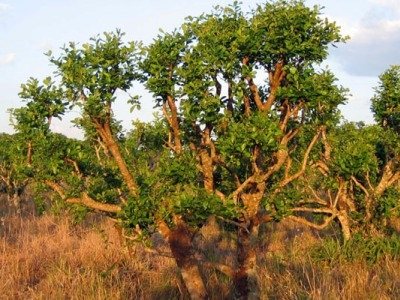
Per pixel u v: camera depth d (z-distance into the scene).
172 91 6.68
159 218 6.66
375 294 7.71
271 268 9.82
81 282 9.20
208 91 6.83
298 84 6.83
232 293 8.39
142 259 11.29
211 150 7.25
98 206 7.27
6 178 19.09
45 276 10.18
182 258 7.09
